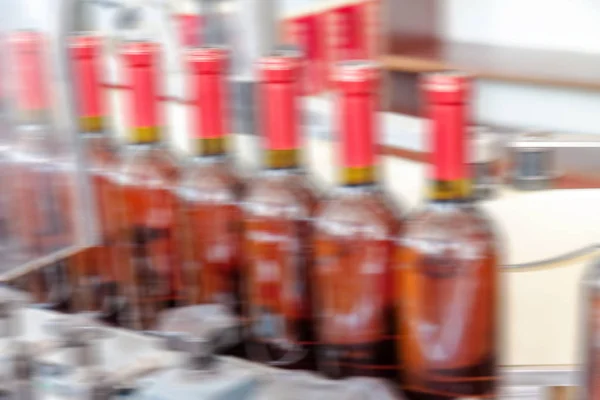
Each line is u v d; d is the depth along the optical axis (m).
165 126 0.65
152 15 0.79
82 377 0.52
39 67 0.61
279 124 0.56
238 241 0.62
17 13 0.61
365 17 0.90
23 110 0.62
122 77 0.69
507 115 1.87
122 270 0.67
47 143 0.63
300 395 0.50
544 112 1.83
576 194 0.68
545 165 0.70
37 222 0.63
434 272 0.52
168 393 0.48
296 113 0.56
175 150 0.67
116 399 0.51
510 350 0.60
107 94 0.67
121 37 0.77
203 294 0.64
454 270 0.52
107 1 0.76
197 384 0.49
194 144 0.62
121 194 0.66
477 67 1.85
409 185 0.67
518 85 1.84
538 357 0.59
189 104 0.65
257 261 0.59
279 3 0.81
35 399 0.52
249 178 0.63
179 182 0.64
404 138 0.76
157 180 0.64
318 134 0.77
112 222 0.67
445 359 0.54
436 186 0.51
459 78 0.48
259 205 0.58
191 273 0.65
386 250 0.54
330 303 0.56
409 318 0.54
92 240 0.66
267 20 0.76
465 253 0.51
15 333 0.53
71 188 0.64
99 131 0.66
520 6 2.06
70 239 0.65
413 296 0.53
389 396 0.51
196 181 0.62
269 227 0.58
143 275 0.66
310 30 0.86
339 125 0.53
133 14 0.78
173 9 0.78
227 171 0.62
